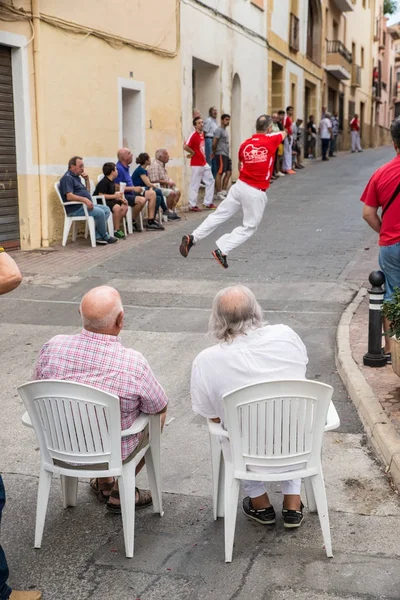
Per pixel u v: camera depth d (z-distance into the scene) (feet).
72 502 13.48
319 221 45.70
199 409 12.22
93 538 12.40
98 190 40.45
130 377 11.93
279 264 33.91
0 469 15.03
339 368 20.34
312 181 68.08
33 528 12.78
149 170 46.37
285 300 27.78
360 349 21.22
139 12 47.75
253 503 12.63
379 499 13.43
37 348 22.97
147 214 44.14
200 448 15.89
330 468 14.73
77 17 40.65
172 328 24.72
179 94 54.70
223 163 58.75
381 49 168.14
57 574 11.37
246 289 12.21
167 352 22.31
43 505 12.09
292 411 11.38
